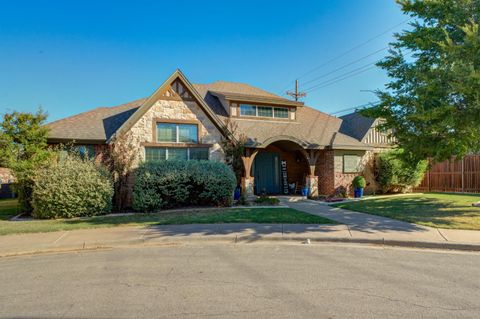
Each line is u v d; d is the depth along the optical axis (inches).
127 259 237.8
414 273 196.9
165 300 157.1
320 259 231.0
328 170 681.0
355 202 548.4
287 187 716.0
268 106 712.4
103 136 530.6
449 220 354.3
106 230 336.2
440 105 354.9
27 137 443.8
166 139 552.4
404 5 412.8
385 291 165.9
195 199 520.1
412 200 553.0
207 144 575.8
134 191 473.1
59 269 215.0
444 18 384.5
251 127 649.0
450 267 210.1
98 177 446.9
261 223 358.9
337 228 326.3
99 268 215.6
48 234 320.2
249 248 268.4
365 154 709.3
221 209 483.8
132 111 607.2
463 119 348.5
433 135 395.5
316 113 847.7
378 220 368.2
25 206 461.4
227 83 827.4
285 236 298.5
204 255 246.2
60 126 540.4
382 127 445.7
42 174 426.0
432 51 399.2
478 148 418.9
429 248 266.2
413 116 353.4
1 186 821.2
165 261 230.1
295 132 673.0
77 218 421.4
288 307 146.4
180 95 563.5
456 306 146.6
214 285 177.8
